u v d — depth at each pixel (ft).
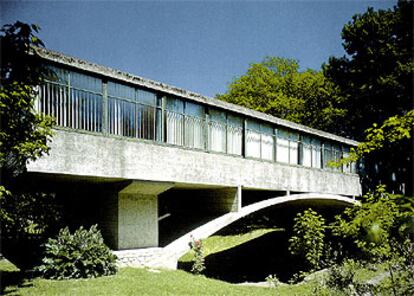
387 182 82.28
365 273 30.32
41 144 29.48
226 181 55.52
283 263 82.28
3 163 31.60
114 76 43.14
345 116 110.52
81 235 41.57
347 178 81.35
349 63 104.99
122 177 43.34
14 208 53.93
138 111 45.88
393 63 96.22
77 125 40.11
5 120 27.22
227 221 56.44
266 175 62.08
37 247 48.24
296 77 135.85
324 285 35.12
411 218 12.48
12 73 26.63
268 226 108.37
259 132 62.08
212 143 54.39
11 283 36.60
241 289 44.96
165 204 67.97
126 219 46.32
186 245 51.80
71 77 40.11
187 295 37.14
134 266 46.14
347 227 19.27
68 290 34.35
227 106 55.83
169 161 48.32
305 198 68.28
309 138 72.59
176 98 50.26
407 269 20.81
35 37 25.31
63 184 48.08
